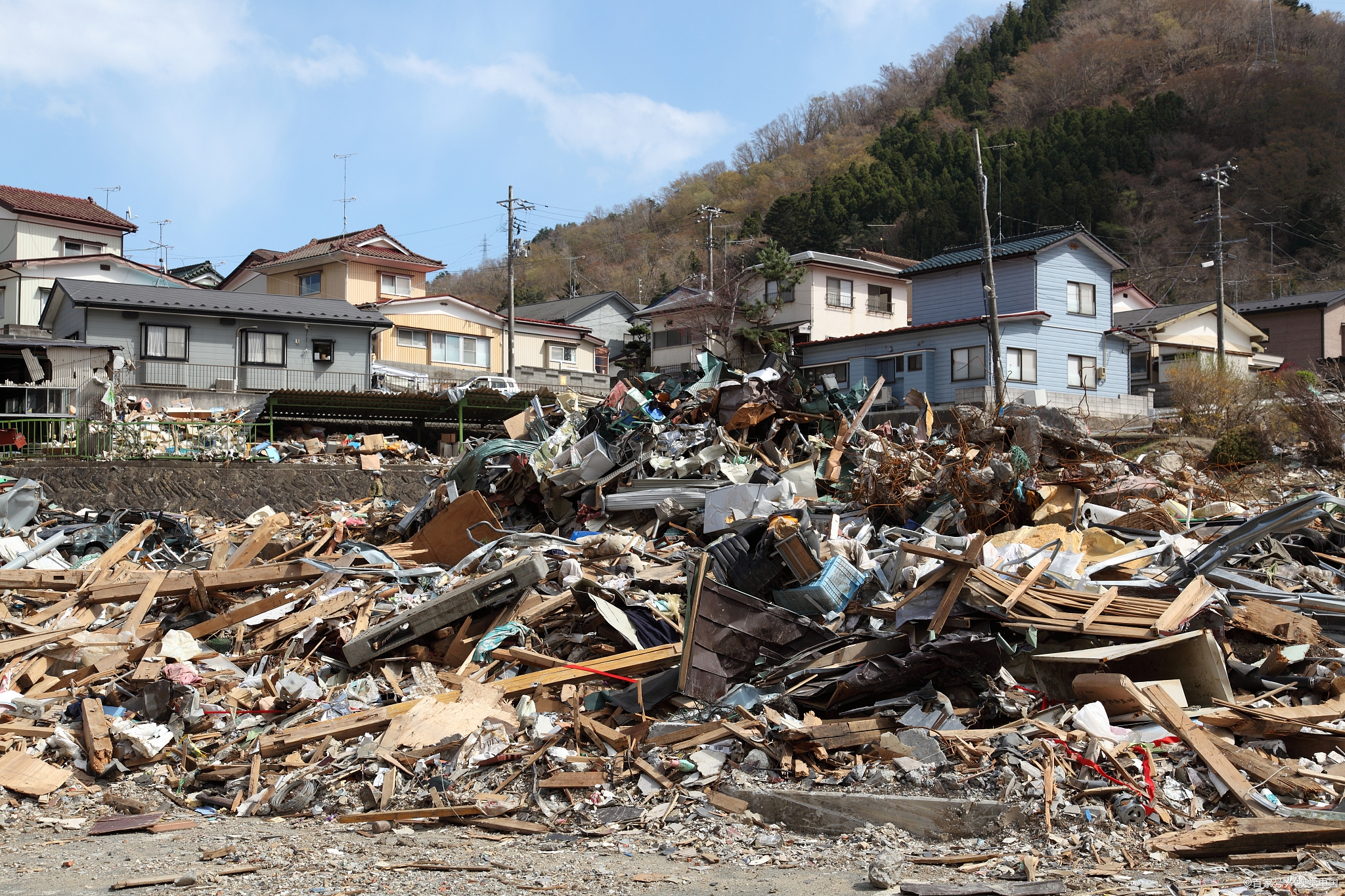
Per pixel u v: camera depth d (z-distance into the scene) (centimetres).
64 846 693
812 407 1792
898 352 3625
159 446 2377
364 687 968
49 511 1705
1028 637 802
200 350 3084
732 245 6562
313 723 879
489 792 755
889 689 797
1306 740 693
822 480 1595
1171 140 6581
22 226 3922
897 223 6312
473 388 3022
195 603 1172
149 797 799
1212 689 766
